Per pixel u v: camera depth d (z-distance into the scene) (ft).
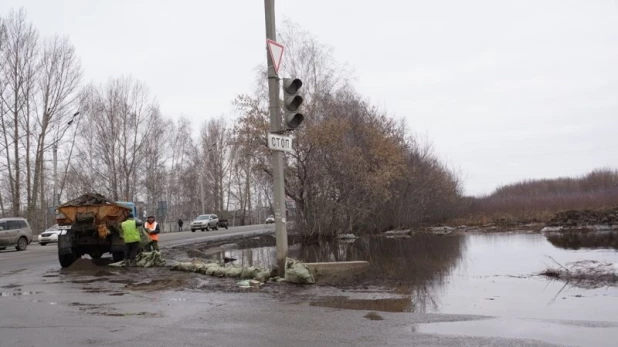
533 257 50.49
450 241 76.84
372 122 100.53
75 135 179.83
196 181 254.47
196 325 22.33
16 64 144.56
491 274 39.04
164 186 230.48
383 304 27.02
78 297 31.12
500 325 21.40
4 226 89.04
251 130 89.61
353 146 94.43
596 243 63.98
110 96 188.55
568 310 24.62
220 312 25.12
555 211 121.70
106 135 187.01
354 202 96.37
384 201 105.60
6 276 45.06
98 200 55.77
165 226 237.66
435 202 128.67
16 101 145.07
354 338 19.57
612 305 25.76
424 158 125.29
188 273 43.60
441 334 19.92
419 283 35.04
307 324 22.11
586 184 177.88
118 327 22.20
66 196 201.16
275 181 37.01
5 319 24.20
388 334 20.04
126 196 184.55
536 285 32.99
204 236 123.54
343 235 95.45
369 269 43.91
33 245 116.47
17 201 144.87
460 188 142.92
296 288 32.91
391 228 114.21
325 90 98.02
